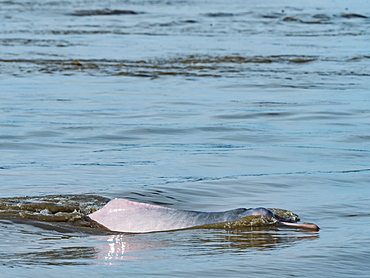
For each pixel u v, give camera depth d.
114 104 61.03
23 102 61.22
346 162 37.53
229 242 22.31
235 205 27.81
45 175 33.00
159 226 24.31
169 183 31.39
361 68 90.81
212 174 33.75
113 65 90.12
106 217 24.92
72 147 41.69
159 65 90.88
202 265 19.53
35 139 44.28
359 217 25.72
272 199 28.80
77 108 58.50
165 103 61.97
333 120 53.50
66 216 25.28
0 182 31.31
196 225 24.42
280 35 142.88
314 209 26.95
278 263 19.73
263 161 37.56
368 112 57.59
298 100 64.44
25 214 25.45
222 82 76.56
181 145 42.81
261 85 74.56
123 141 44.09
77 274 18.50
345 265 19.61
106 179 32.25
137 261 19.94
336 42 128.75
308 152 40.38
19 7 199.00
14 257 20.17
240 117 54.72
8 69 84.38
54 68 86.50
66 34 137.25
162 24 165.62
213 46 117.62
